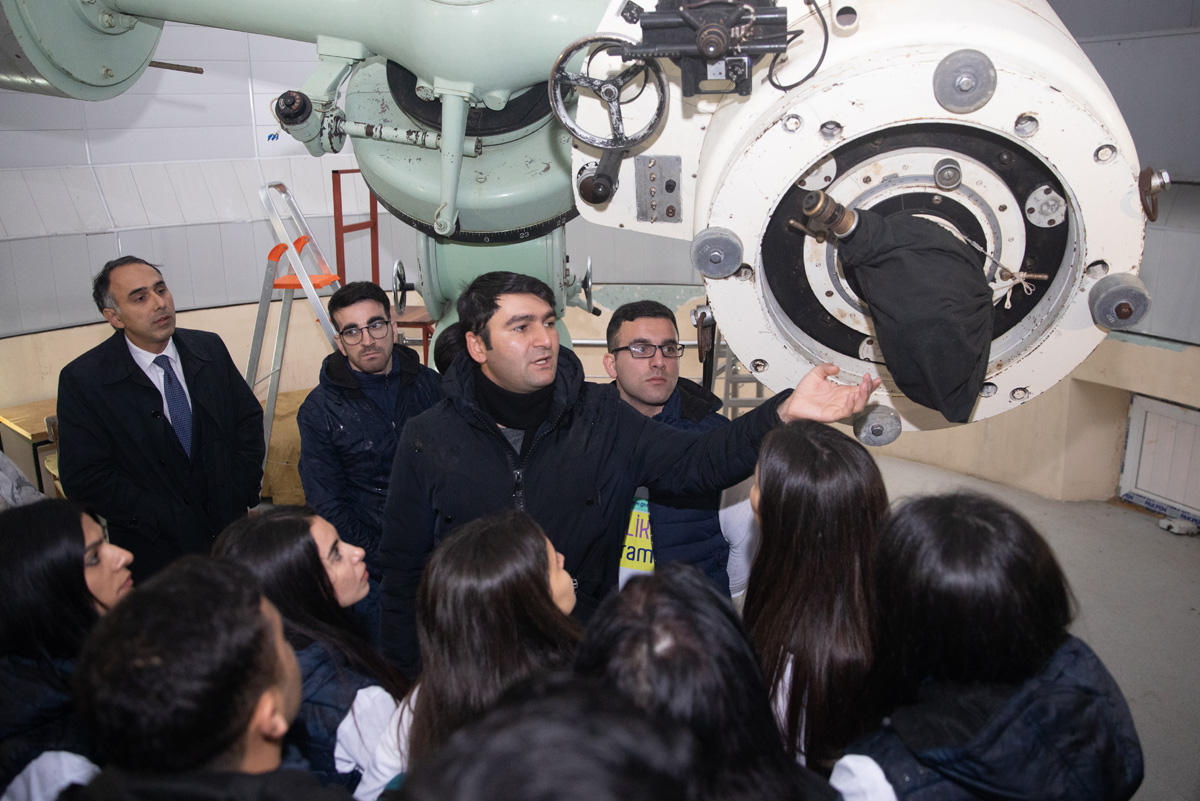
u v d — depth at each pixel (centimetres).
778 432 174
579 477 227
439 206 300
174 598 115
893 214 199
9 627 162
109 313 307
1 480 274
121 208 557
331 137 308
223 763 116
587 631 124
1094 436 560
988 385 207
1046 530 533
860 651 160
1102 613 450
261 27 294
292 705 132
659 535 267
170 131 572
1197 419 513
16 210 519
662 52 191
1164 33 459
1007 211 196
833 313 210
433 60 265
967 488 145
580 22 258
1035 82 172
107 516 306
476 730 82
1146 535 525
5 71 312
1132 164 180
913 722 131
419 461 229
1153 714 380
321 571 180
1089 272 191
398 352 328
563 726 78
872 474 167
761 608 175
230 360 334
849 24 182
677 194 215
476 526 161
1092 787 123
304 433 316
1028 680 129
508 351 213
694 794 90
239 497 334
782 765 119
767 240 206
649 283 639
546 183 300
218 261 597
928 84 174
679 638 113
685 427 282
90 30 308
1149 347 497
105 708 108
